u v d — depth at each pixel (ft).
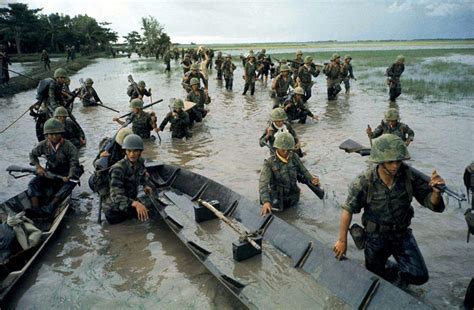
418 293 12.55
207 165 26.14
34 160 19.97
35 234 15.42
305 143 30.14
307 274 13.50
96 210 20.15
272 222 16.39
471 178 12.62
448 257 14.53
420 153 26.58
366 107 44.47
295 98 35.86
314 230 17.04
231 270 14.02
